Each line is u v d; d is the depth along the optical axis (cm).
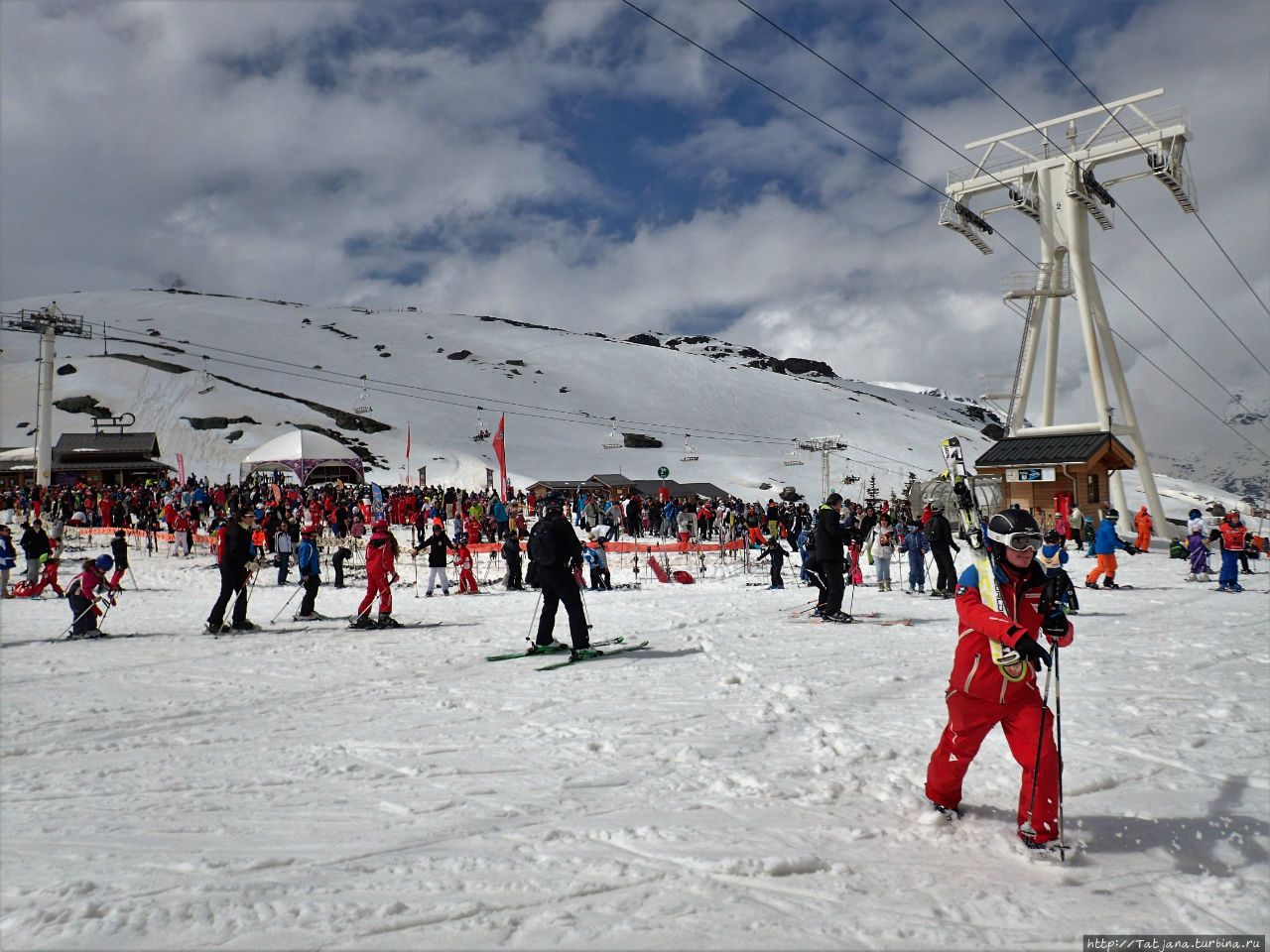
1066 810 407
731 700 689
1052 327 4025
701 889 312
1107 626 1169
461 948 263
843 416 15200
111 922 285
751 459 11606
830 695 704
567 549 955
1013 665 365
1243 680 747
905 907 296
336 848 365
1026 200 3919
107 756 570
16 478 6850
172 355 13662
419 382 14412
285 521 2447
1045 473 3503
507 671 881
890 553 1912
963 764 394
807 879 323
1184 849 353
